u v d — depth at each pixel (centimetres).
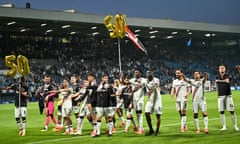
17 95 1686
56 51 6241
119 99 1784
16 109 1692
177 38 7638
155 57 7294
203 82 1553
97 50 6725
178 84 1645
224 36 7488
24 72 1703
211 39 7975
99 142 1378
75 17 5128
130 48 7025
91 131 1719
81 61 6250
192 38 7681
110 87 1516
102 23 5369
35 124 2127
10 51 5866
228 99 1598
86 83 1576
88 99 1552
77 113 1680
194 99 1552
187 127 1742
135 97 1577
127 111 1647
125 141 1373
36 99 4759
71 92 1655
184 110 1628
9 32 5891
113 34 1678
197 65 7550
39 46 6200
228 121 1923
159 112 1497
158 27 5959
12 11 4609
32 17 4762
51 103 1816
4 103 4575
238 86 6931
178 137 1427
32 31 5897
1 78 4819
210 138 1373
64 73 5694
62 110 1648
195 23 6391
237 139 1322
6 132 1827
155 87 1495
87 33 6344
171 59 7450
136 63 6762
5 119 2522
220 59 8050
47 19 4894
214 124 1822
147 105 1506
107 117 1521
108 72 6153
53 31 5975
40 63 5897
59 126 1778
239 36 7544
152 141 1351
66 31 6031
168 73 6719
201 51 8156
